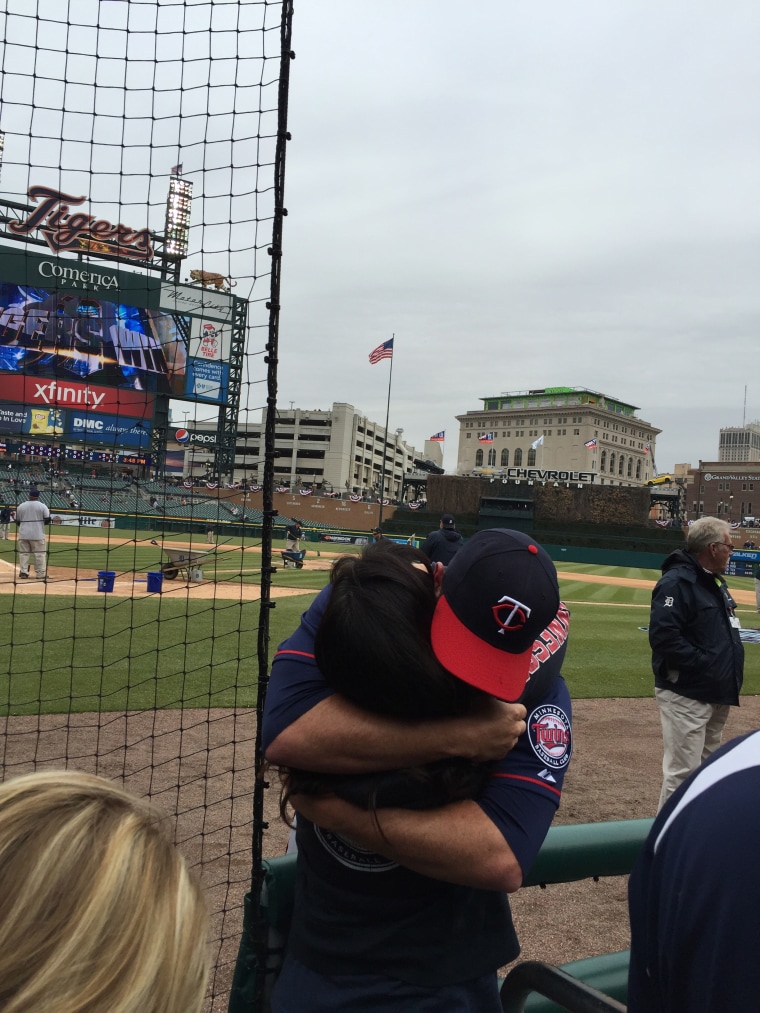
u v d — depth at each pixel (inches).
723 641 171.8
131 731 229.0
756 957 26.6
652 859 34.2
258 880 65.2
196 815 167.0
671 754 175.8
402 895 50.6
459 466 5408.5
